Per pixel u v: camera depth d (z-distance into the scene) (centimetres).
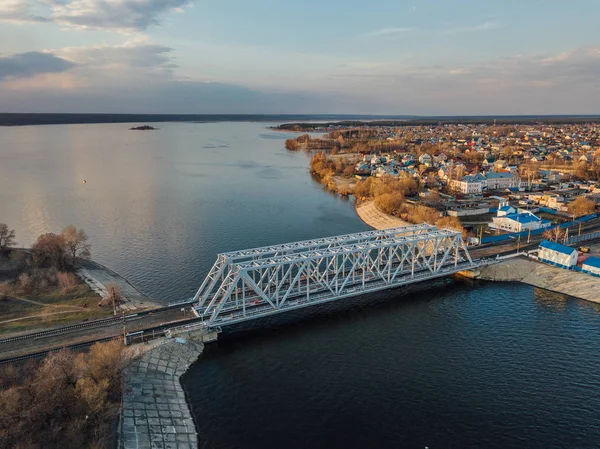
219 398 8712
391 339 10894
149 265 15512
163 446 7375
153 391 8575
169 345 9900
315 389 8981
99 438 7156
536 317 11944
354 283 13225
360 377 9369
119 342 9056
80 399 7538
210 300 12244
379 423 8031
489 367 9675
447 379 9262
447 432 7800
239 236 18950
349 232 19912
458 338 10900
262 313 11081
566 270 14275
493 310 12400
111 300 11744
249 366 9762
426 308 12562
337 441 7612
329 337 11006
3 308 11419
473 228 19438
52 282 13038
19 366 8825
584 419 8088
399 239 13588
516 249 16475
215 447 7494
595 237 17862
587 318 11838
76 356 8825
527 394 8762
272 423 8050
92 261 15675
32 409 7200
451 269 14175
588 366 9669
